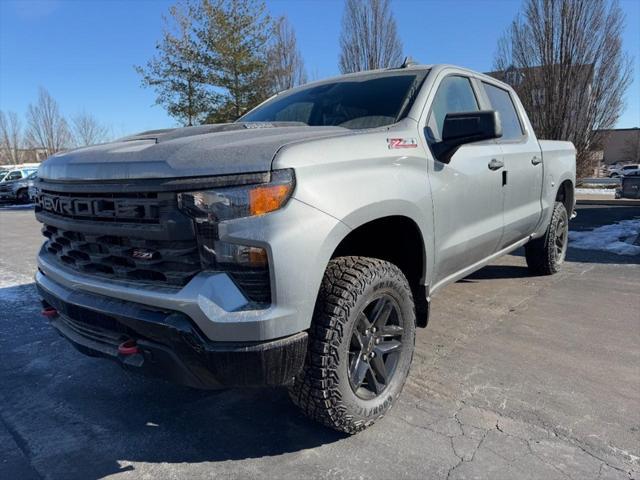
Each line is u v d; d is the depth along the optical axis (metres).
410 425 2.70
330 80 3.90
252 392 3.14
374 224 2.85
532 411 2.81
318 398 2.35
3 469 2.43
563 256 5.82
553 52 21.78
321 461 2.42
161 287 2.20
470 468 2.33
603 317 4.28
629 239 7.81
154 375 2.29
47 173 2.73
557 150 5.32
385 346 2.70
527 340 3.81
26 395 3.19
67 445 2.63
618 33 21.77
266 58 19.02
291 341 2.11
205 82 18.19
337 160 2.34
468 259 3.62
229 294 2.05
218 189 2.06
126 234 2.26
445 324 4.17
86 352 2.59
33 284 6.09
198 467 2.41
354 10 20.84
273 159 2.09
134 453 2.54
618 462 2.36
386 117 3.11
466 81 3.86
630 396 2.95
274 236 2.05
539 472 2.29
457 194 3.25
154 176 2.13
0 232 11.73
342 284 2.35
